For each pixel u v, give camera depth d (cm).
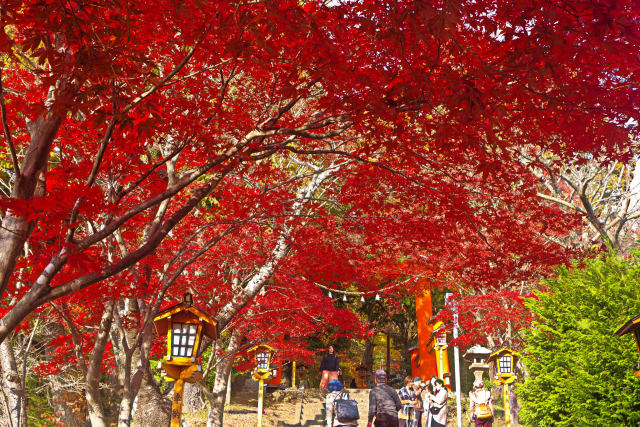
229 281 1105
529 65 378
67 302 608
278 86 647
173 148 565
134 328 655
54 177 430
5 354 598
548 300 1482
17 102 449
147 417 759
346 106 460
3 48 355
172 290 902
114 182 567
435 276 1073
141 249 396
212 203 1058
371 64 460
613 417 1198
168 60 607
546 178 1441
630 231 1788
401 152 636
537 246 792
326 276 954
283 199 832
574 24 363
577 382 1280
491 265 911
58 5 336
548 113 487
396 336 4234
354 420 1007
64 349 794
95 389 511
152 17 387
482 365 1673
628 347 1202
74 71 358
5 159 732
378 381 1051
